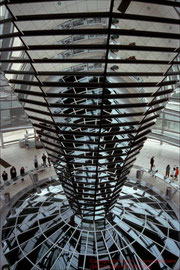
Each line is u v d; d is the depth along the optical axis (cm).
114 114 1055
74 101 1018
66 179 1466
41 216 1554
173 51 866
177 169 2209
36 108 1186
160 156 2703
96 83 920
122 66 893
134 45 830
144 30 805
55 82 951
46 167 2178
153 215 1589
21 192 1923
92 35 795
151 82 975
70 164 1334
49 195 1800
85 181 1386
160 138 2820
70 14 722
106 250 1316
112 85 922
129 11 751
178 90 2430
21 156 2734
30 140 3011
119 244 1349
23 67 970
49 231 1430
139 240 1375
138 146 1400
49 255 1298
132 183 2012
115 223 1474
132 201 1723
